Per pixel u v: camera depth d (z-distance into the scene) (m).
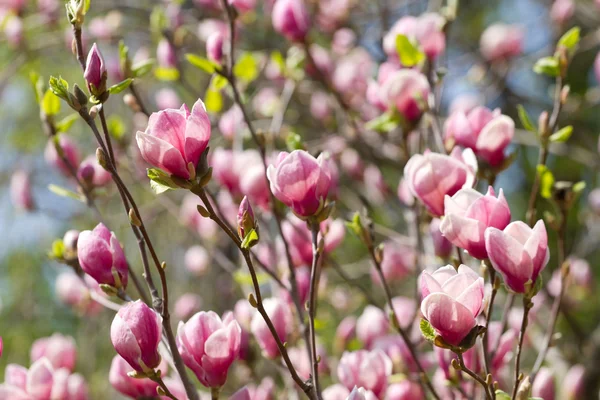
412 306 2.71
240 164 2.64
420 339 2.55
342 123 3.67
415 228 2.67
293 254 2.53
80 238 2.23
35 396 2.34
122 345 2.13
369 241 2.35
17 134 5.38
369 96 2.63
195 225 3.23
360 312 3.87
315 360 2.18
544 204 4.73
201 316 2.19
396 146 3.29
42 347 2.62
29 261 5.00
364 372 2.34
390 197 3.33
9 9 4.03
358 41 4.05
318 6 4.04
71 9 2.19
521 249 2.10
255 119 3.91
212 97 2.75
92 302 3.33
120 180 2.15
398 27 2.67
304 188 2.17
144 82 3.86
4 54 5.01
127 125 4.01
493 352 2.30
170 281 4.27
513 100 4.39
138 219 2.15
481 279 2.08
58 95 2.16
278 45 4.11
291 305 2.54
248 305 2.58
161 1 4.08
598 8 4.09
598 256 4.46
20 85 5.34
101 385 4.22
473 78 4.04
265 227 2.64
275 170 2.18
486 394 2.11
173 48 2.95
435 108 2.52
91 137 4.85
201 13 3.89
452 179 2.22
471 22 5.67
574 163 5.21
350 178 3.61
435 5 3.53
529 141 3.53
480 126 2.36
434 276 2.12
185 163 2.12
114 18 4.05
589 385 3.18
